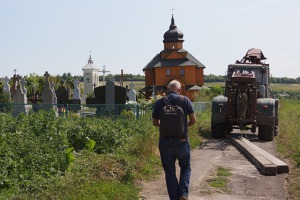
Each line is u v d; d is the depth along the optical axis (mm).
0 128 9852
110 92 23812
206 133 16641
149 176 8602
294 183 8094
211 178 8609
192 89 58531
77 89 33281
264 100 15297
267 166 8961
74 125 11336
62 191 6555
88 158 8750
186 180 6391
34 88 39281
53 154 8172
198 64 62062
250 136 16531
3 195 6266
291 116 28062
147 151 10227
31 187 6723
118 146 10570
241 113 15047
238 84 15242
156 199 7027
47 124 10266
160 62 61156
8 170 7277
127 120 13711
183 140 6438
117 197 6699
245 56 19391
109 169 8055
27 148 8203
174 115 6379
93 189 6750
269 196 7277
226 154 11836
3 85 36531
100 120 13469
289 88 119438
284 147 13023
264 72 17594
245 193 7469
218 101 15664
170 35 63375
